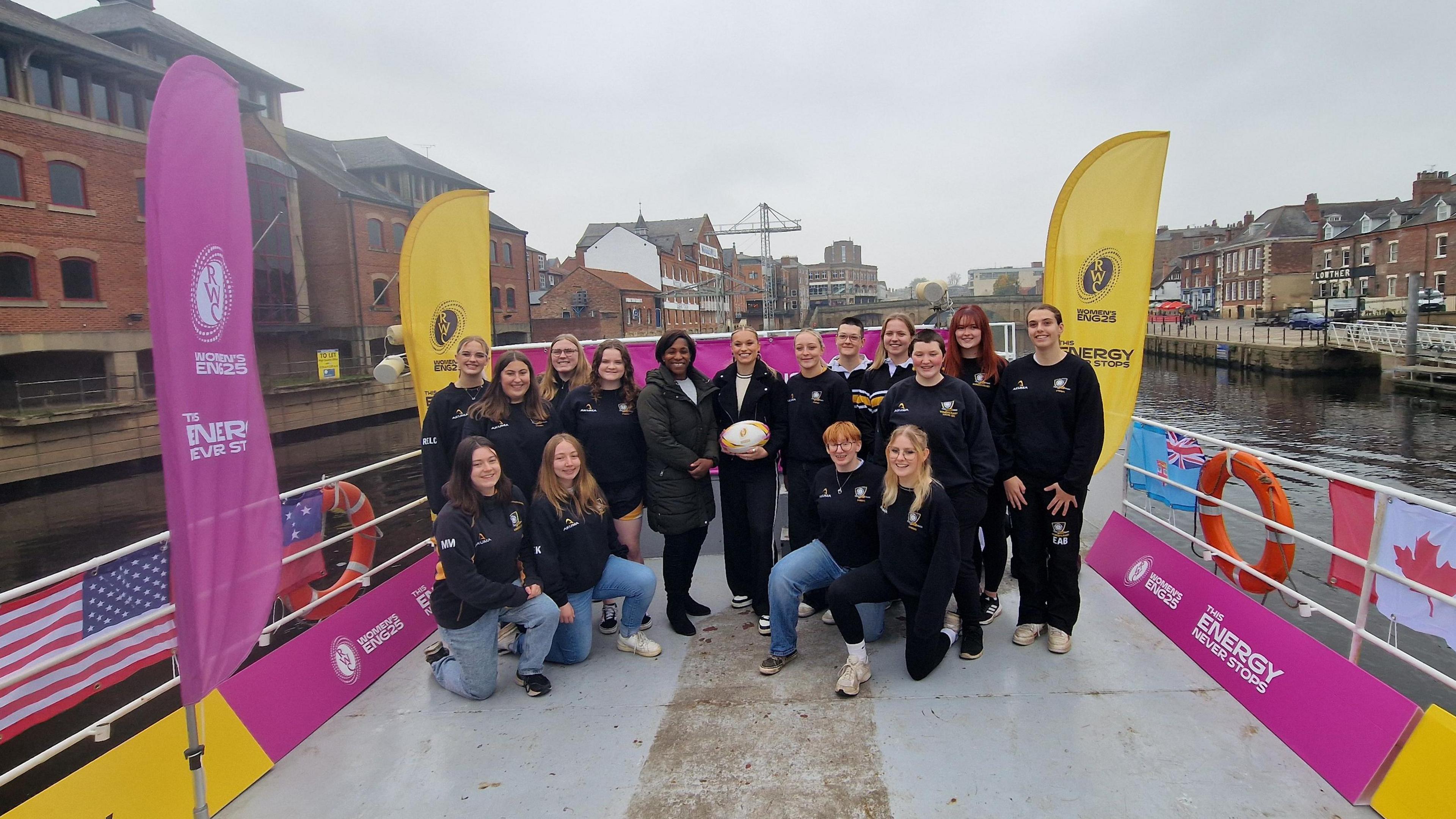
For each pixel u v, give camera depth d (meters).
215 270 2.46
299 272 32.44
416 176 38.78
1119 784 2.64
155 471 20.66
